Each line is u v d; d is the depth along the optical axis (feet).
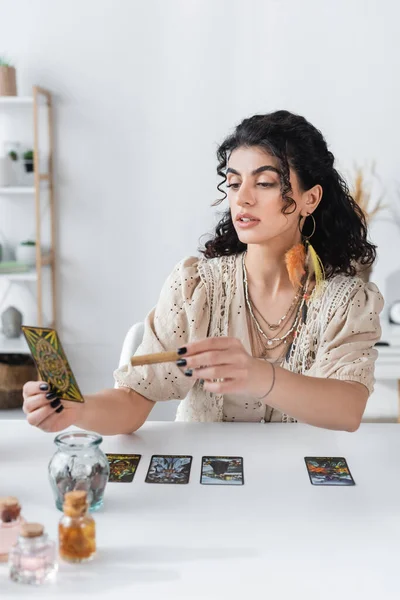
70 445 3.67
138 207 12.00
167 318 5.25
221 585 2.97
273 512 3.68
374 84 11.49
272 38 11.52
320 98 11.58
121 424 4.77
